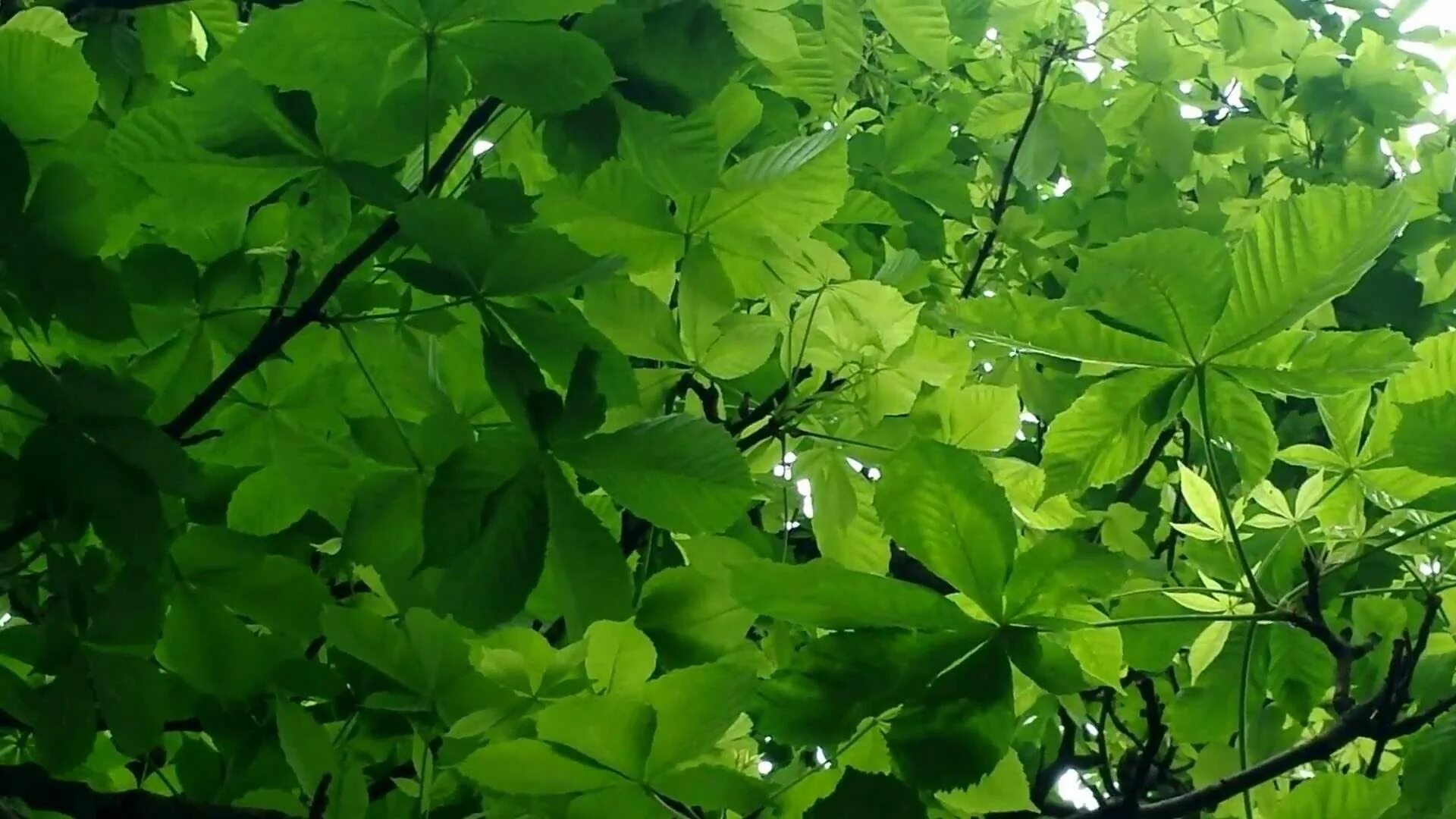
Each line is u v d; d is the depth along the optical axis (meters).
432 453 1.53
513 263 1.41
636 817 1.39
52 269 1.42
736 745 1.62
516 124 1.71
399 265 1.42
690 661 1.60
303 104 1.47
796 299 1.65
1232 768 1.81
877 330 1.64
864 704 1.36
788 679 1.36
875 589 1.36
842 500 1.70
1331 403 1.64
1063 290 2.51
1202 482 1.69
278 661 1.64
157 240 1.72
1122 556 1.36
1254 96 2.87
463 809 1.59
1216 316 1.47
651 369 1.65
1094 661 1.52
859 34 1.76
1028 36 2.52
